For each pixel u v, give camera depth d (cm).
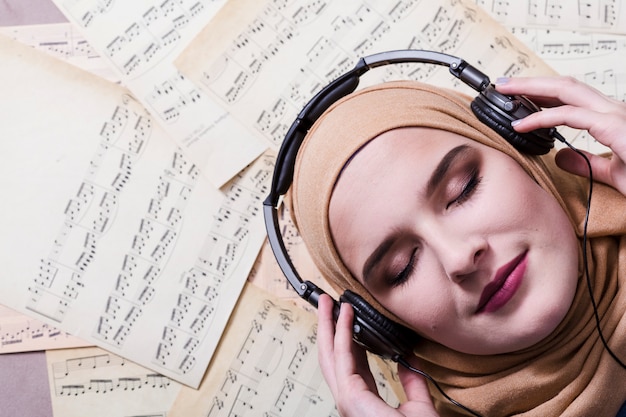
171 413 118
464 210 78
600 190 89
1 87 121
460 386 93
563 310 78
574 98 85
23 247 119
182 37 121
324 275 100
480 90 86
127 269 120
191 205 120
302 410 118
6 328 119
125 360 119
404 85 93
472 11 120
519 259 78
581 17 119
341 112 89
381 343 85
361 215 81
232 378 118
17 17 122
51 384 119
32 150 120
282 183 92
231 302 119
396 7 121
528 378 88
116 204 120
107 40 121
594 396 86
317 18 121
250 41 121
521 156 84
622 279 86
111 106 121
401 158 79
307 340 119
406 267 81
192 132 120
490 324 79
